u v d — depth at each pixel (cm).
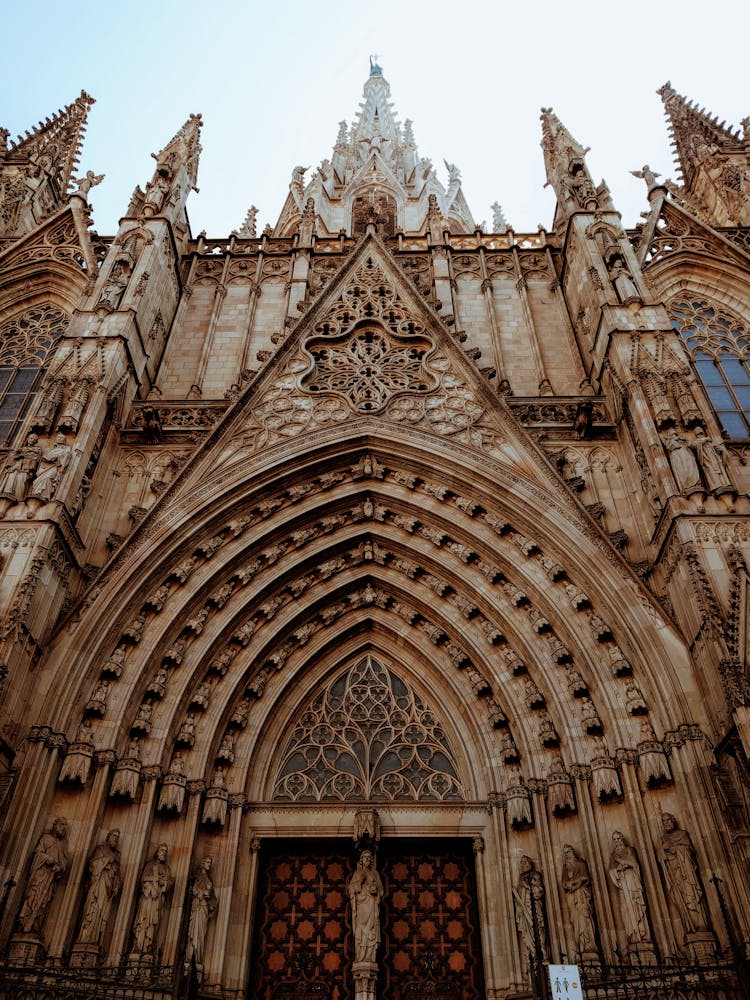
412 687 2328
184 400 2581
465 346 2922
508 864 1903
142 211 3042
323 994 1867
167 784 1911
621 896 1689
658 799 1770
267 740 2183
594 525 2131
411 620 2344
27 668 1798
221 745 2075
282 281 3225
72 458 2089
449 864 2056
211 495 2255
